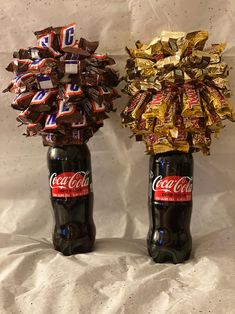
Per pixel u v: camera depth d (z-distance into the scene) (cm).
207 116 49
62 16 58
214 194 62
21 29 59
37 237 62
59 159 53
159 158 52
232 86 59
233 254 52
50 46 50
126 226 63
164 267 51
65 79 50
